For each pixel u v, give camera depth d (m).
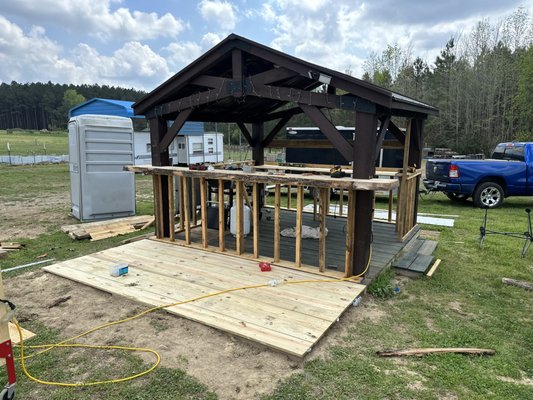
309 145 7.45
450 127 31.00
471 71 30.61
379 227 6.62
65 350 2.89
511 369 2.66
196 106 5.03
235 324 3.13
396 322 3.37
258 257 4.84
